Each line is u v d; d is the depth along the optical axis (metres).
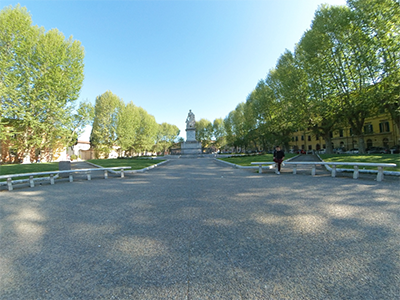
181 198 6.42
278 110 38.84
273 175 10.92
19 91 24.20
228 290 2.24
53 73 26.20
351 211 4.67
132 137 50.16
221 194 6.77
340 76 22.83
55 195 7.65
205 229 3.93
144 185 9.15
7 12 24.38
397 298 2.04
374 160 13.77
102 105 46.81
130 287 2.34
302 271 2.54
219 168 16.28
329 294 2.13
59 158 40.62
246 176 10.87
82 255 3.11
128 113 48.97
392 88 17.95
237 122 64.31
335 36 22.27
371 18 18.75
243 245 3.24
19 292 2.30
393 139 42.06
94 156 57.06
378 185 7.35
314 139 62.28
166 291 2.26
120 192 7.75
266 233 3.65
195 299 2.12
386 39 18.28
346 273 2.46
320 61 23.53
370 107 21.80
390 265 2.58
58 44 27.86
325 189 7.02
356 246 3.09
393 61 17.94
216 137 86.44
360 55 20.00
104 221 4.58
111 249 3.26
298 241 3.31
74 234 3.91
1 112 23.02
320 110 24.23
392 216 4.27
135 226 4.21
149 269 2.69
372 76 20.03
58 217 4.97
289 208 5.04
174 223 4.30
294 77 28.33
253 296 2.14
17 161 35.59
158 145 82.19
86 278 2.54
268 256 2.90
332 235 3.49
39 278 2.56
